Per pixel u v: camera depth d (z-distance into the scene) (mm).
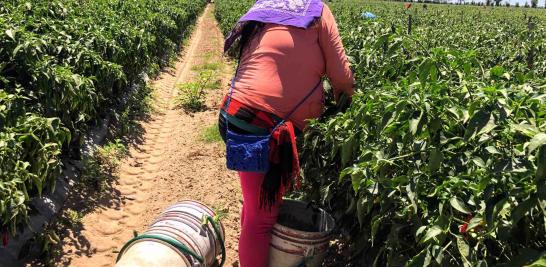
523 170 1921
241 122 2963
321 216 3457
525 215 2041
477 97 2271
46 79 4555
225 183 5801
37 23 5906
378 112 2736
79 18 7160
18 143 3627
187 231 3350
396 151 2584
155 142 7410
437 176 2457
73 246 4344
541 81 3170
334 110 3506
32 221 4332
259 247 3207
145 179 5953
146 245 3088
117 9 10547
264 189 2951
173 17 16047
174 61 14055
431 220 2326
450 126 2432
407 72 3652
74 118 5578
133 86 9016
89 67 5848
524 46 6578
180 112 8930
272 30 3010
